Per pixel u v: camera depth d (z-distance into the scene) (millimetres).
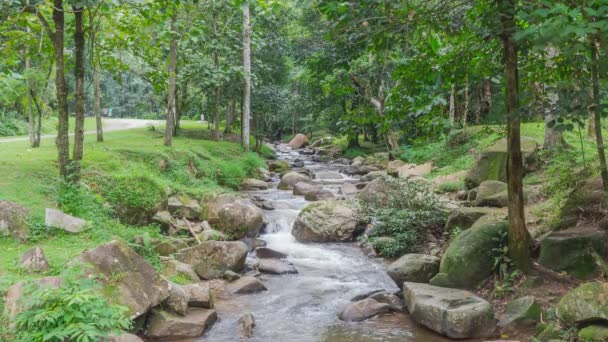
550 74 7324
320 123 42062
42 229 7957
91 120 39312
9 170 11211
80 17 9398
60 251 7297
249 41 24531
